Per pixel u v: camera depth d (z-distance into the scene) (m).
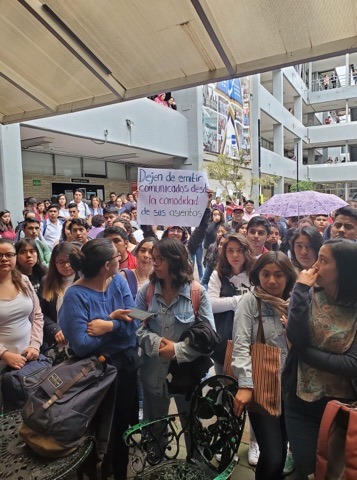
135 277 3.46
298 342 2.00
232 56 3.45
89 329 2.28
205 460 2.22
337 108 35.41
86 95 4.43
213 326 2.50
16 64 4.03
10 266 2.96
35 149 11.84
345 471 1.59
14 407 2.64
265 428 2.27
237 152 20.16
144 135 13.04
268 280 2.38
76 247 3.42
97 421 2.18
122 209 9.27
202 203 4.52
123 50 3.61
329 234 4.32
